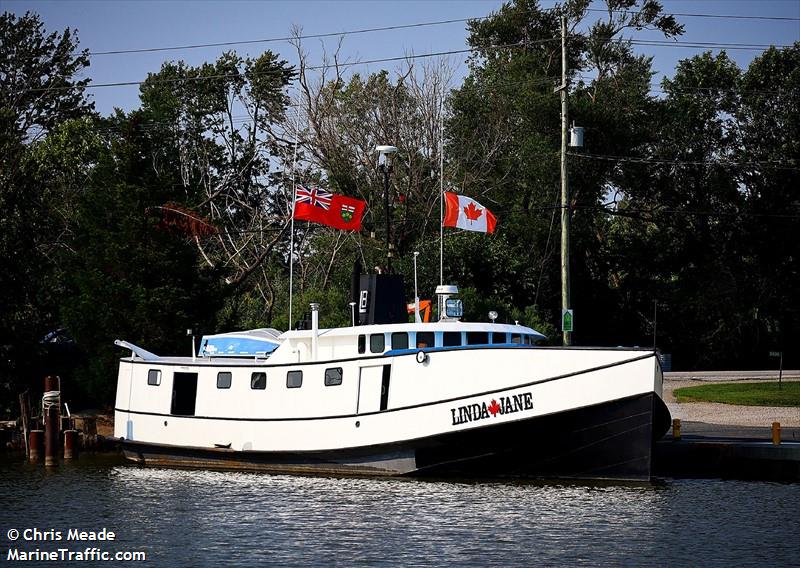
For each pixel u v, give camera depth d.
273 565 22.72
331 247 68.12
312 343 33.31
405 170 68.19
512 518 26.28
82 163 65.31
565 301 43.53
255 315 65.75
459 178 70.31
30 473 35.16
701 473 32.12
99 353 46.34
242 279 65.81
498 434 29.67
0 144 53.59
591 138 68.00
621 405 28.67
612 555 23.09
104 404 48.09
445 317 32.88
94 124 69.38
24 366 48.69
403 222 66.19
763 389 49.19
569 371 29.08
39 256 50.22
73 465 37.12
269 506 28.27
